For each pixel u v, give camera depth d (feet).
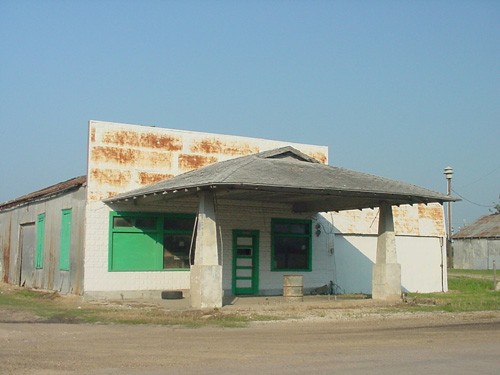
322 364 36.11
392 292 77.36
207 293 65.87
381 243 78.59
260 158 74.02
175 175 85.35
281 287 90.63
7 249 114.42
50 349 40.68
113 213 79.92
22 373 32.96
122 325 53.83
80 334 47.96
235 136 90.84
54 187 98.07
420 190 73.97
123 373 33.22
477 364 36.45
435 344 44.11
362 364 36.19
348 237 99.30
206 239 66.18
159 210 82.53
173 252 83.30
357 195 70.28
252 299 79.56
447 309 69.82
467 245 225.76
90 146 79.87
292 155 81.71
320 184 66.23
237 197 77.92
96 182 79.66
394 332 50.80
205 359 37.50
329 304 71.00
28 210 103.91
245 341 44.86
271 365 35.76
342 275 97.66
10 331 49.49
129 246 80.59
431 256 109.70
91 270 78.28
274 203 90.22
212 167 75.10
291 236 92.79
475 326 55.21
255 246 88.99
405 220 108.17
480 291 109.60
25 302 75.87
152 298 79.97
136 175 82.38
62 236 87.04
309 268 94.07
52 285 89.71
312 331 51.19
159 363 36.11
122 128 82.12
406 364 36.29
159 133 84.79
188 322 55.88
